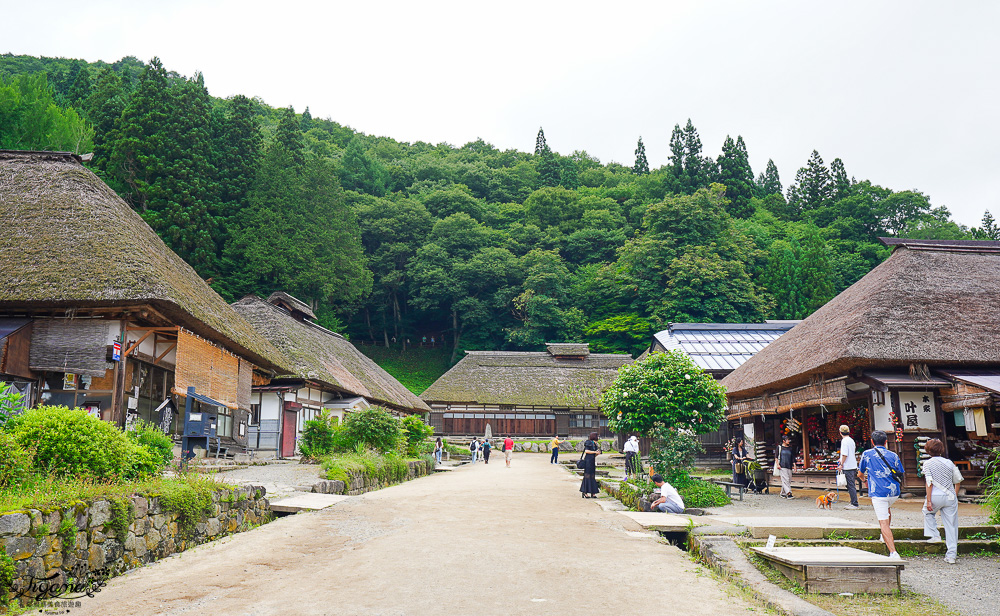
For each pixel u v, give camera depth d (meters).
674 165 78.06
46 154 15.44
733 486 16.17
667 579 6.23
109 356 12.61
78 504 5.92
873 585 6.19
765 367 19.33
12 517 5.21
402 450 20.22
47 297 11.66
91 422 7.36
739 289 56.19
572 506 11.50
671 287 56.25
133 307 12.28
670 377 13.91
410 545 7.59
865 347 13.63
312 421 17.83
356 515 9.63
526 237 68.25
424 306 61.31
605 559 7.00
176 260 16.58
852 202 76.25
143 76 40.72
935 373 13.93
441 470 23.59
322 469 13.97
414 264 62.03
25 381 12.55
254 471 14.25
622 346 56.31
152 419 15.48
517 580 6.05
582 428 40.09
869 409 14.97
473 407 39.75
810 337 17.41
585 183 91.88
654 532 8.75
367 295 58.94
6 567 5.05
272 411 21.28
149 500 6.99
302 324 29.72
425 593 5.61
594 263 67.44
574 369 43.03
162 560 6.95
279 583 6.00
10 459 6.41
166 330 14.20
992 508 8.51
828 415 18.14
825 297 56.19
